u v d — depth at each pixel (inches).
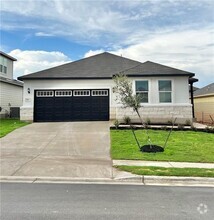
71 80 815.7
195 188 274.4
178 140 518.3
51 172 321.7
